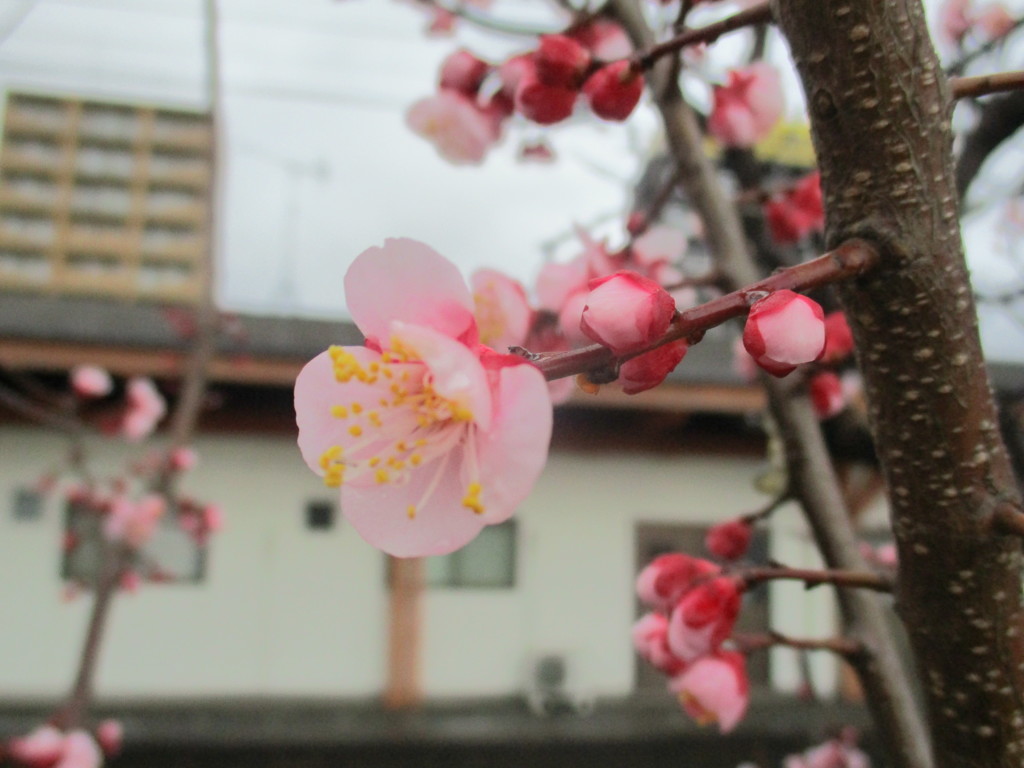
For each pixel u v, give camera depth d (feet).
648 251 0.71
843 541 0.61
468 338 0.36
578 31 0.64
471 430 0.36
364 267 0.37
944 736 0.39
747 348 0.33
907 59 0.34
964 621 0.37
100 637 1.40
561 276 0.60
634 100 0.49
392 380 0.39
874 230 0.34
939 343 0.35
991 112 0.76
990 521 0.35
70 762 1.23
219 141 1.60
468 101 0.67
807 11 0.35
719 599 0.53
